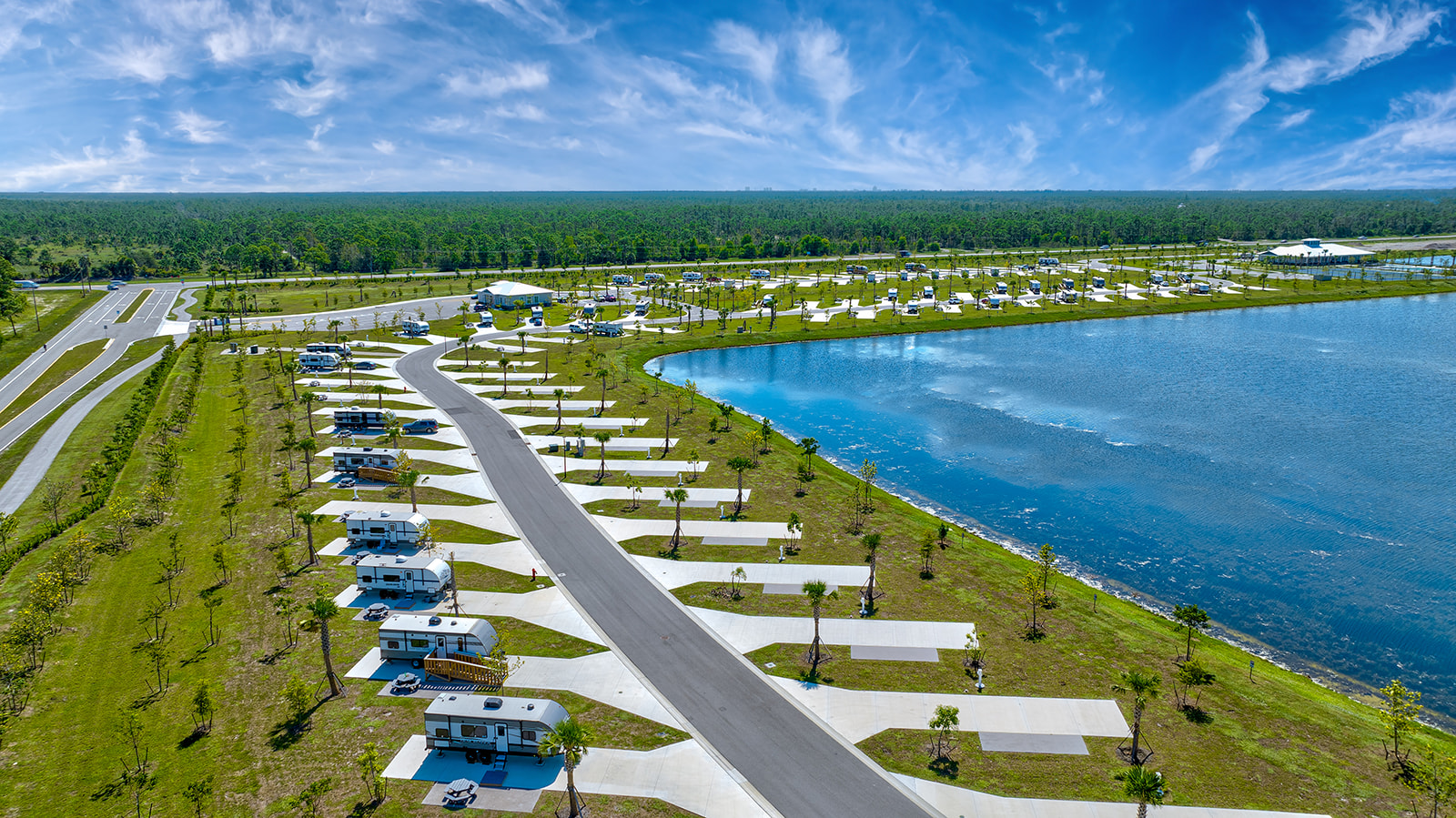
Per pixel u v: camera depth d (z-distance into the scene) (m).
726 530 98.19
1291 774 56.28
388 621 70.44
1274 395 163.75
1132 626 77.50
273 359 188.50
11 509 103.25
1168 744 59.44
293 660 70.38
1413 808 52.97
